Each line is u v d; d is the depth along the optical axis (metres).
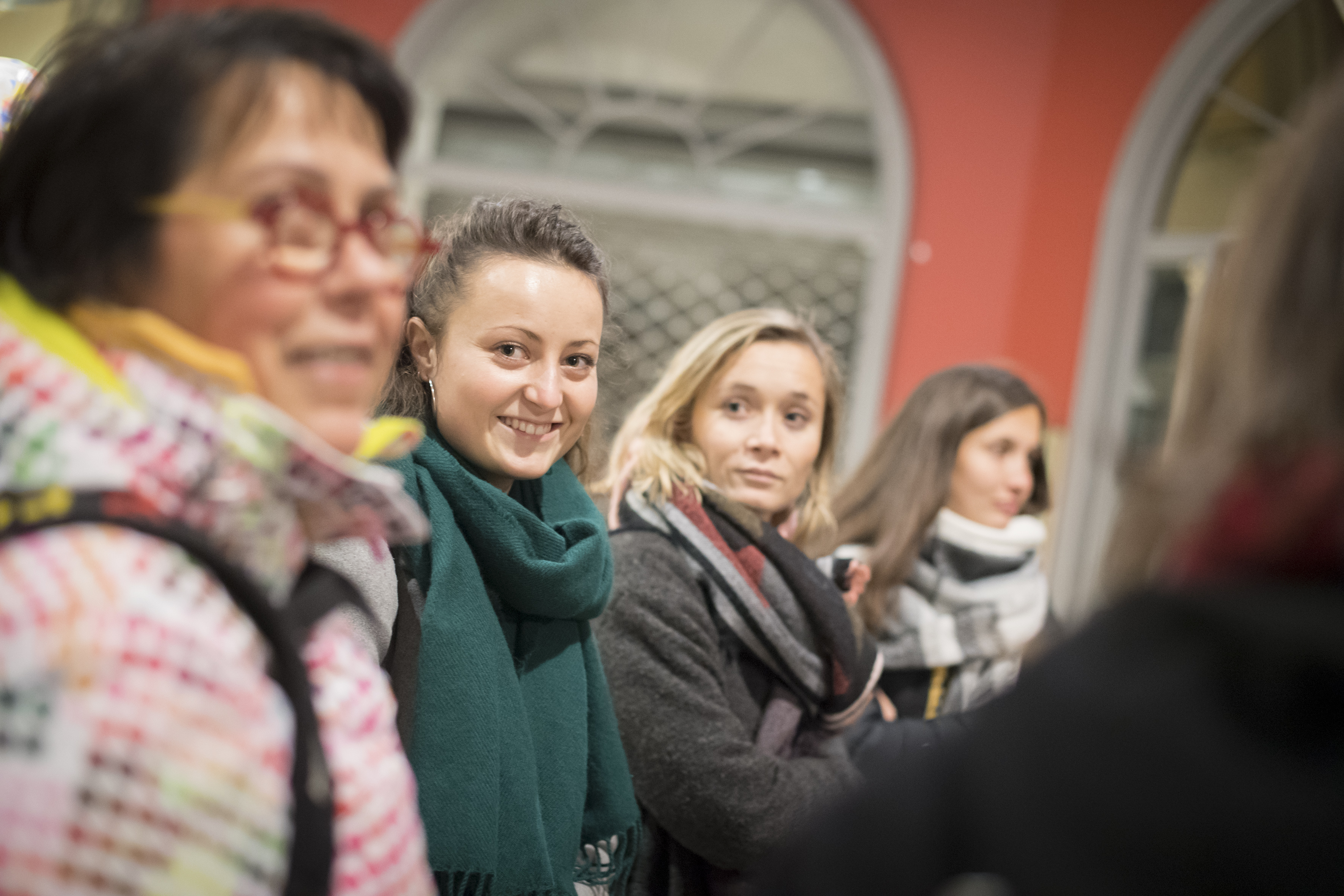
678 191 5.03
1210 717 0.42
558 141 5.10
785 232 5.00
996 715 0.49
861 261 5.02
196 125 0.58
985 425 2.03
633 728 1.45
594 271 1.33
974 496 2.04
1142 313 4.60
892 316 4.75
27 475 0.53
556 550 1.29
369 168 0.64
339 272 0.61
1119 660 0.46
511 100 5.08
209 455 0.57
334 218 0.61
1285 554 0.44
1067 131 4.64
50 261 0.58
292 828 0.55
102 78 0.59
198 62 0.59
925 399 2.08
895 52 4.75
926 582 2.01
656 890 1.48
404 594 1.17
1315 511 0.43
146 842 0.50
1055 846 0.44
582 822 1.28
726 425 1.73
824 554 2.01
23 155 0.59
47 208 0.58
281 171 0.60
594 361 1.33
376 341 0.65
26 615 0.50
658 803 1.44
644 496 1.65
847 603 1.85
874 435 4.74
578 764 1.29
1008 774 0.46
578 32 5.02
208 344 0.60
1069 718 0.45
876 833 0.50
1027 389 2.07
